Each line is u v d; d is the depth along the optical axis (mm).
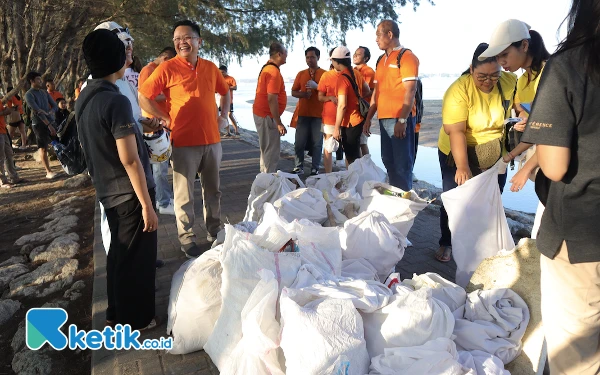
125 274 3006
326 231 3184
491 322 2639
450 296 2795
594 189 1764
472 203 3391
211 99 4258
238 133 14828
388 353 2314
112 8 11688
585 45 1682
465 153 3641
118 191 2898
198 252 4383
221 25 13211
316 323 2262
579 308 1891
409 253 4504
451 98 3652
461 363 2348
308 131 7844
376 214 3506
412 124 5184
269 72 6469
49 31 12414
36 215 6914
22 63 12898
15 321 3750
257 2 13625
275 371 2293
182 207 4297
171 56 5734
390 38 5000
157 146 3633
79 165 3350
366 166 5121
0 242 5781
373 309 2461
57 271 4504
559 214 1871
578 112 1716
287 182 4547
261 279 2543
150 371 2762
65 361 3146
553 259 1933
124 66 2982
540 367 2529
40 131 9281
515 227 4930
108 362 2859
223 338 2703
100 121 2773
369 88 7301
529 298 2668
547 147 1777
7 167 9023
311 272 2797
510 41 3279
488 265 2953
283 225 3188
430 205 6039
